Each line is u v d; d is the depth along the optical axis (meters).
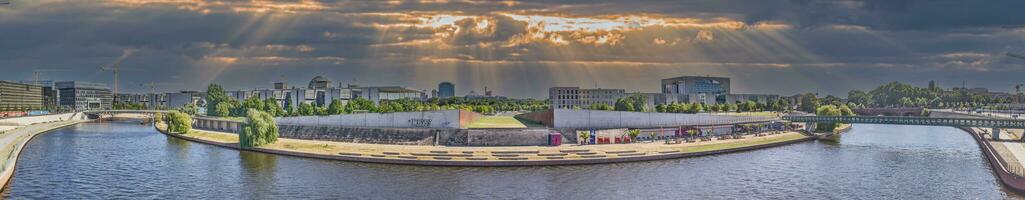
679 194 162.00
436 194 160.38
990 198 159.00
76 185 171.62
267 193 161.25
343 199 154.50
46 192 162.12
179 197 157.38
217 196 158.25
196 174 187.75
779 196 160.75
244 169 196.12
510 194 161.12
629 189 167.62
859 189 169.75
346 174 186.75
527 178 181.88
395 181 176.12
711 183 176.12
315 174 186.62
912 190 169.00
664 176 186.38
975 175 191.75
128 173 190.25
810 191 167.00
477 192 162.88
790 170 198.75
